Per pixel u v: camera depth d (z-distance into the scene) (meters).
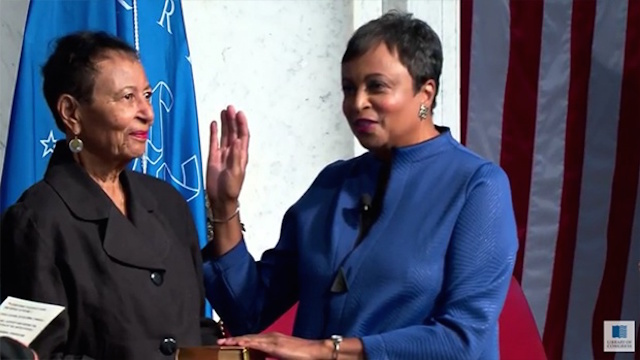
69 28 5.77
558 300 7.39
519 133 7.29
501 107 7.27
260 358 4.07
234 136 4.43
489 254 4.06
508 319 5.59
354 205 4.27
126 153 4.16
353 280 4.12
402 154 4.20
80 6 5.80
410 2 7.03
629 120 7.31
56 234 4.00
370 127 4.13
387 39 4.11
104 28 5.82
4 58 6.60
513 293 5.68
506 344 5.55
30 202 4.05
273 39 7.05
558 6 7.26
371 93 4.12
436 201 4.12
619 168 7.32
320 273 4.22
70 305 3.98
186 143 5.98
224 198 4.39
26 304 3.76
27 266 3.94
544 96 7.27
